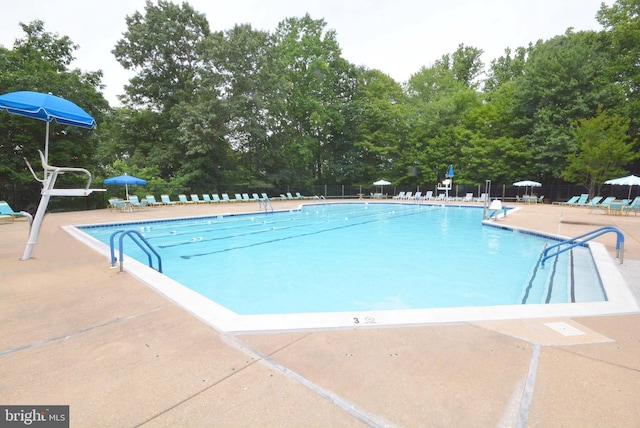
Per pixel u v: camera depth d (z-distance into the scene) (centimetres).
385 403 182
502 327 283
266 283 576
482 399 185
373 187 3259
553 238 883
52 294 369
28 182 1547
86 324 288
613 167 2030
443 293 519
